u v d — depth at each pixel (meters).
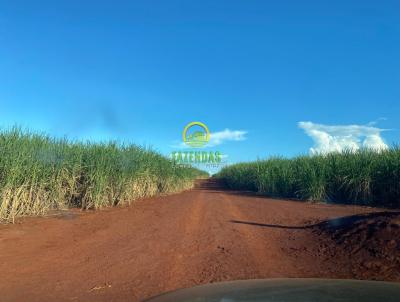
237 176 38.62
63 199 14.12
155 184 22.84
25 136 12.76
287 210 15.38
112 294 5.98
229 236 10.10
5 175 11.20
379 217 9.27
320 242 9.05
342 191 19.39
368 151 19.94
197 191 30.86
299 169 22.98
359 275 6.71
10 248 8.61
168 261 7.78
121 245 9.09
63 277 6.79
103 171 15.06
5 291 6.09
